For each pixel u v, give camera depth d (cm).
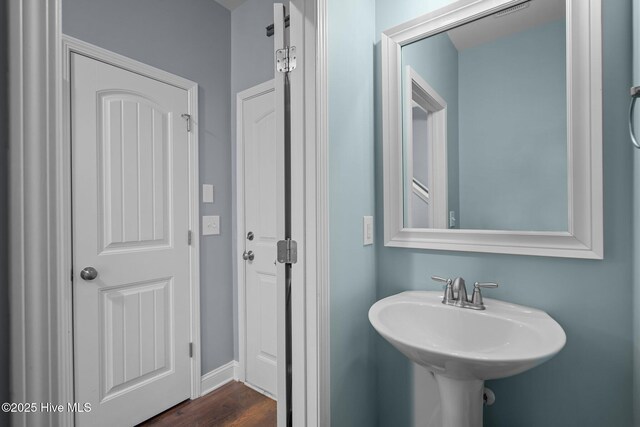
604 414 100
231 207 228
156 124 185
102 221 163
